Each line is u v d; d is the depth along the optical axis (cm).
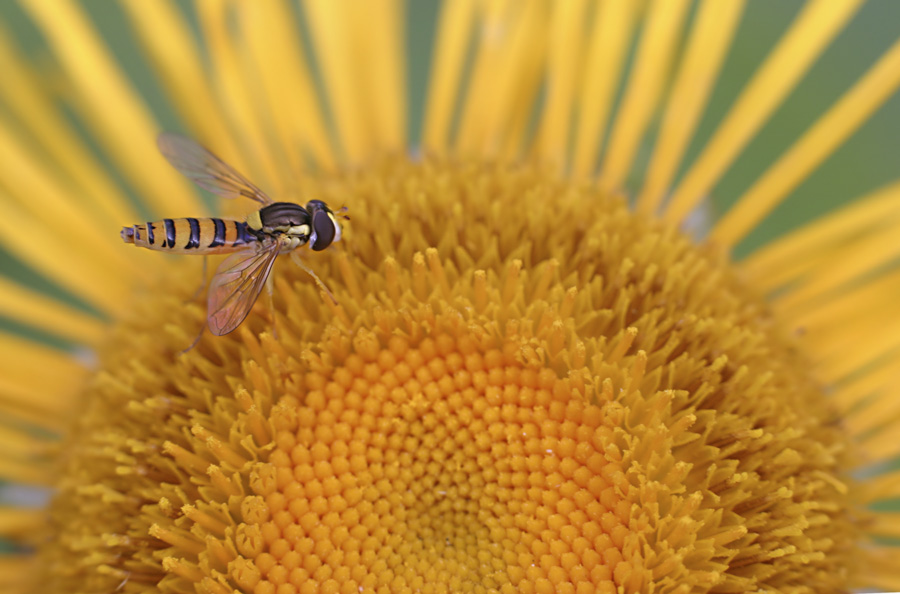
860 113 15
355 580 14
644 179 16
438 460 14
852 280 15
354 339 14
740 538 14
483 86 16
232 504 14
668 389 14
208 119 16
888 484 15
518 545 14
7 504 15
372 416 14
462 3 16
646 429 14
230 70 16
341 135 16
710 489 14
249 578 14
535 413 14
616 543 14
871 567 14
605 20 16
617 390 14
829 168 17
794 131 17
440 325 14
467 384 14
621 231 15
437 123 16
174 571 14
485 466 14
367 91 16
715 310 15
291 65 16
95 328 16
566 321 14
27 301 16
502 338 14
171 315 15
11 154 16
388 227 14
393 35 16
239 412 14
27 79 16
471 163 15
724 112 17
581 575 14
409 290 14
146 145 16
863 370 15
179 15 16
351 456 14
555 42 16
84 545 14
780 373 14
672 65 16
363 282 14
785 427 14
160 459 14
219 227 14
